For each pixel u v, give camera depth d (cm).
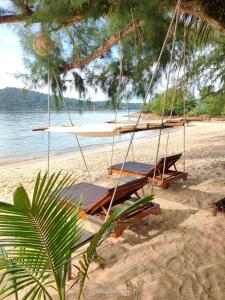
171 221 342
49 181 120
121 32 422
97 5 295
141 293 215
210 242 287
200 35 422
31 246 122
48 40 364
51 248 126
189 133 1664
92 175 616
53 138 1639
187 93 691
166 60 480
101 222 292
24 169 752
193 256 263
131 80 514
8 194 505
